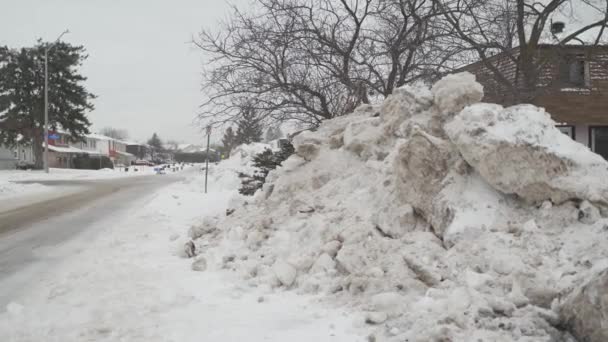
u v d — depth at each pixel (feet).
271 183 28.91
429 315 11.57
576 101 55.06
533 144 14.74
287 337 11.77
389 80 37.78
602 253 12.39
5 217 41.14
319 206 21.72
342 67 38.68
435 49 37.73
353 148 25.09
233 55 36.60
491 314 11.16
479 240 14.26
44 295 16.58
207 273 18.63
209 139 46.06
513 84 40.34
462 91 20.97
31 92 142.41
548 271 12.59
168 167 231.91
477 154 15.44
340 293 14.56
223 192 61.21
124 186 85.92
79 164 213.25
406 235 16.30
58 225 35.81
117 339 12.05
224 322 13.01
